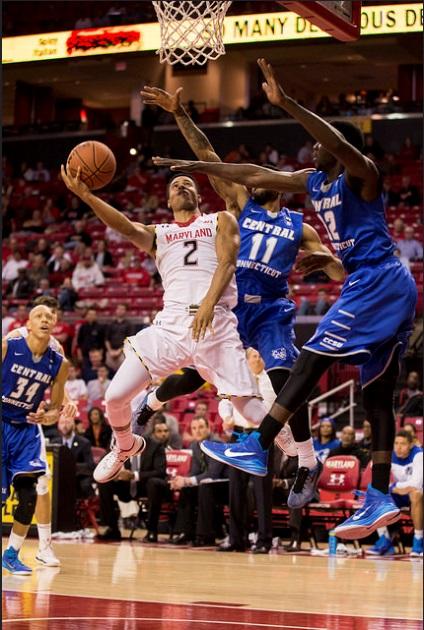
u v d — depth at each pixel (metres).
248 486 15.86
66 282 27.62
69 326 25.78
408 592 10.38
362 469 16.52
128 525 19.02
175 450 17.64
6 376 11.27
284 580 11.34
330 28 10.92
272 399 13.09
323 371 7.15
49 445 16.62
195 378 9.00
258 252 9.15
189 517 16.03
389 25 22.72
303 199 32.72
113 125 43.22
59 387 11.59
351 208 7.14
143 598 9.41
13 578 11.01
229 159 36.75
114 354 23.69
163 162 7.39
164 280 8.53
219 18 9.85
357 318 7.07
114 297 28.34
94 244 32.25
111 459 8.88
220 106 41.50
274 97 6.63
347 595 10.05
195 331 7.90
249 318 9.11
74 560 13.18
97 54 27.83
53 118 45.75
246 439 7.19
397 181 33.50
